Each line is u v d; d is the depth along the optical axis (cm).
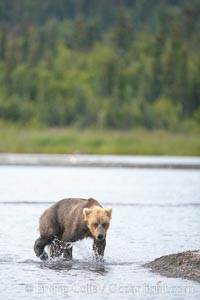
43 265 2409
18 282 2172
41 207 3784
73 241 2461
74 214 2453
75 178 5656
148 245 2738
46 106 13475
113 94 14412
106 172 6319
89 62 16288
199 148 9131
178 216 3503
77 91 14250
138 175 6006
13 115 13375
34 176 5806
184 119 13850
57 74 15225
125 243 2772
